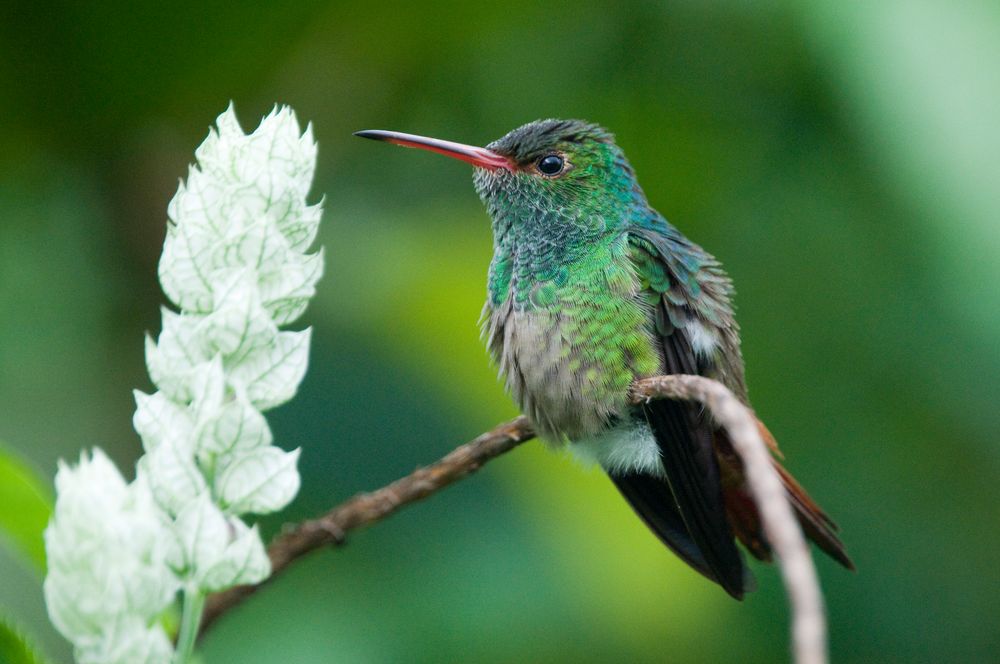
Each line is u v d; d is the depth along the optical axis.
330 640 8.09
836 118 9.29
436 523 8.42
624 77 9.80
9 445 8.88
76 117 8.58
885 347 9.44
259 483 2.79
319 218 2.98
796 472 9.66
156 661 2.59
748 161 9.77
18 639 3.87
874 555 9.70
